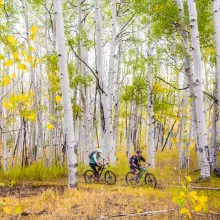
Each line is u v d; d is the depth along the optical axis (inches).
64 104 366.6
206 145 408.5
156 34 460.8
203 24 458.0
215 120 471.5
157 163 736.3
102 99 557.3
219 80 400.8
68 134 370.6
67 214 269.6
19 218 259.0
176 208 261.4
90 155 467.2
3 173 514.6
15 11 542.3
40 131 558.9
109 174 451.5
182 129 646.5
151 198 333.1
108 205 300.5
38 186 417.4
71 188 372.8
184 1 495.8
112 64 590.9
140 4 456.4
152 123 598.2
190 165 659.4
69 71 556.7
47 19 722.8
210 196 314.3
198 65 402.3
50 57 507.5
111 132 561.0
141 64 664.4
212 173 458.9
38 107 519.5
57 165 575.8
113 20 592.7
